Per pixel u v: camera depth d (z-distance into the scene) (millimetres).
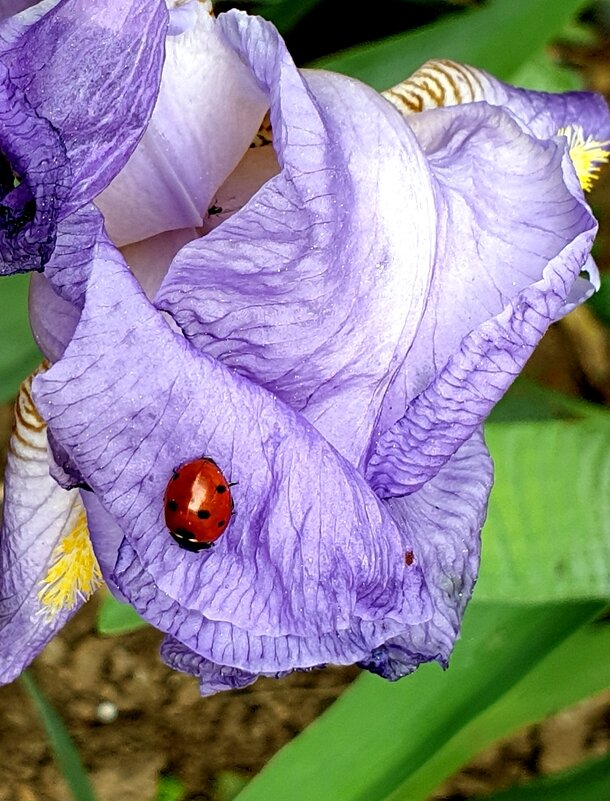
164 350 72
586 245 87
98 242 74
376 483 85
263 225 77
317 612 78
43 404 71
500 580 134
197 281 78
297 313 81
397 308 85
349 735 138
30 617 112
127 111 78
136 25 77
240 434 75
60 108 76
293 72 79
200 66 86
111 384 71
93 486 74
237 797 137
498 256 94
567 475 138
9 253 73
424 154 93
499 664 137
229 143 90
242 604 76
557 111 123
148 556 74
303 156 77
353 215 83
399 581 82
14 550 110
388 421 88
